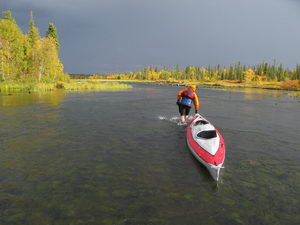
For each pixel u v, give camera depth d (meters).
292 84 68.31
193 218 4.54
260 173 6.74
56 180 6.04
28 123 12.91
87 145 9.10
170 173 6.57
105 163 7.27
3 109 17.62
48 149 8.55
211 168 6.29
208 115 17.12
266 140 10.36
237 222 4.46
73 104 21.58
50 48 52.56
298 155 8.41
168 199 5.19
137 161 7.46
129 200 5.12
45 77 52.84
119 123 13.41
